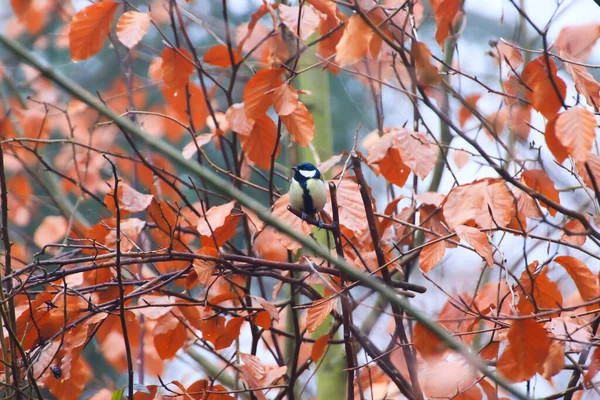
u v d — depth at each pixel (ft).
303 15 26.55
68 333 25.52
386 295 18.48
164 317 26.84
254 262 25.95
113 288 27.73
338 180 27.14
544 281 24.89
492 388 24.44
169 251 25.09
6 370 23.03
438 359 24.09
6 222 23.99
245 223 31.71
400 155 25.12
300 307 24.45
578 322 24.71
